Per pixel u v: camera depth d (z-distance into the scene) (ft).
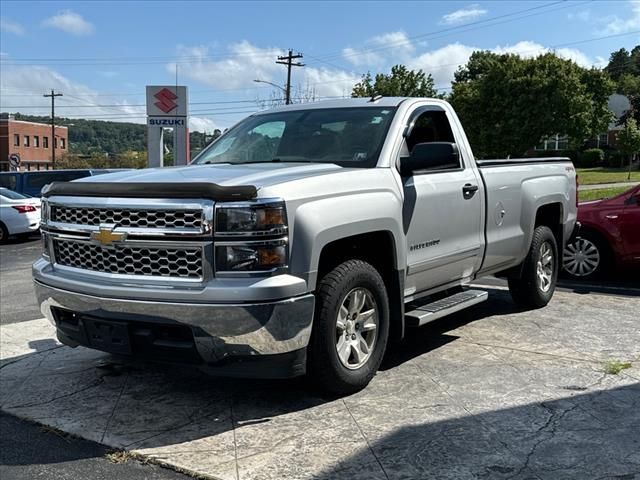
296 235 12.46
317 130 17.08
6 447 12.37
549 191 22.40
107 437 12.68
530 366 16.33
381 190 14.80
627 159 195.31
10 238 59.62
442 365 16.56
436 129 18.52
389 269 15.43
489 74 210.38
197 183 12.27
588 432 12.39
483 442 12.04
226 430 12.85
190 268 12.28
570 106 198.90
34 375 16.53
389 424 12.92
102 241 12.92
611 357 16.97
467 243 18.08
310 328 12.78
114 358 17.71
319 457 11.59
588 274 28.89
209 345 12.22
